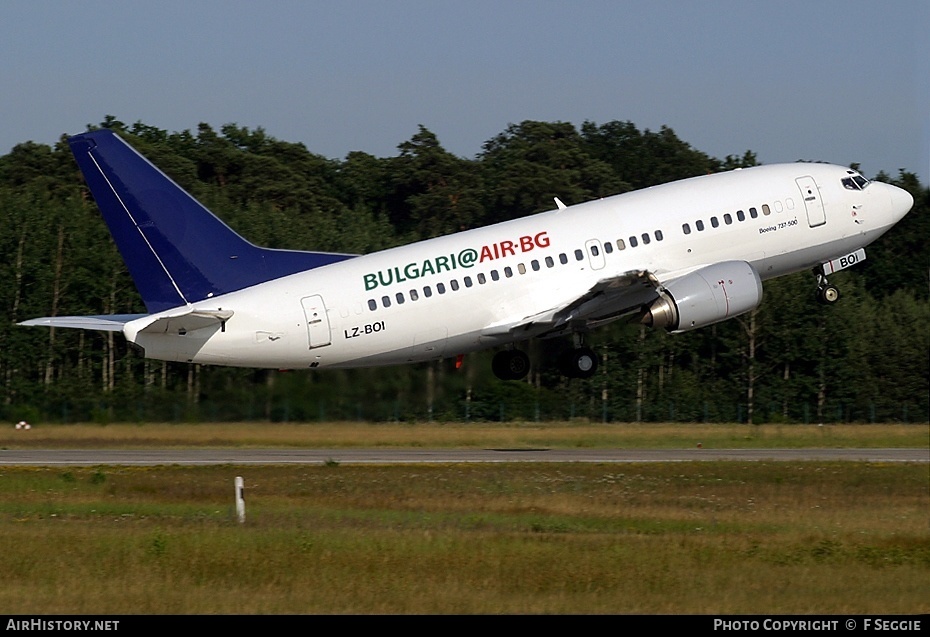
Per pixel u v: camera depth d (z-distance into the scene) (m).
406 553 37.38
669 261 68.31
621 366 116.31
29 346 110.31
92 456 71.75
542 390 107.50
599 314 68.44
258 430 85.44
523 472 63.34
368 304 63.84
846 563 37.91
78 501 52.50
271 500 53.16
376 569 35.53
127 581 33.94
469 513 49.94
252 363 64.12
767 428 105.19
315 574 34.81
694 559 37.59
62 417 94.69
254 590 33.16
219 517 47.47
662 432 96.50
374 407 87.31
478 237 66.38
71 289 118.50
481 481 59.75
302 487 57.44
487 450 77.75
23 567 35.38
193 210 62.66
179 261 62.66
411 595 32.44
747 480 61.59
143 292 62.66
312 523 45.00
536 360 78.62
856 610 31.58
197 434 84.25
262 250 64.19
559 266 66.62
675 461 70.06
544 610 30.98
